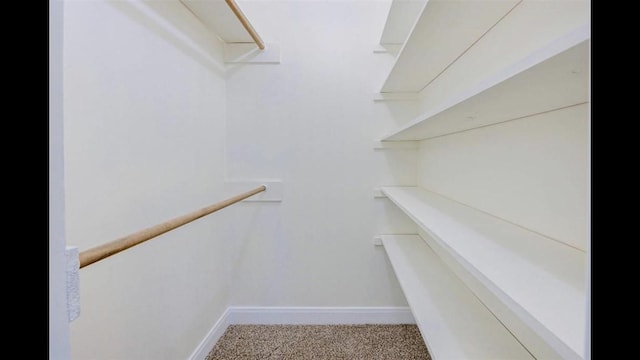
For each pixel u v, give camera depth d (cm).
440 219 108
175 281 139
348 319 203
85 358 88
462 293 124
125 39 105
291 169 202
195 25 159
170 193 134
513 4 93
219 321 189
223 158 196
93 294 91
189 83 153
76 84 85
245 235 203
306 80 200
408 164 202
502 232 91
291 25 199
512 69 51
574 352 38
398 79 172
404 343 180
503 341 92
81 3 86
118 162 101
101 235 94
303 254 204
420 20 103
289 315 204
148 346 118
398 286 203
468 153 134
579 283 56
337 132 201
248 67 199
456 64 141
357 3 199
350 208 203
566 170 78
